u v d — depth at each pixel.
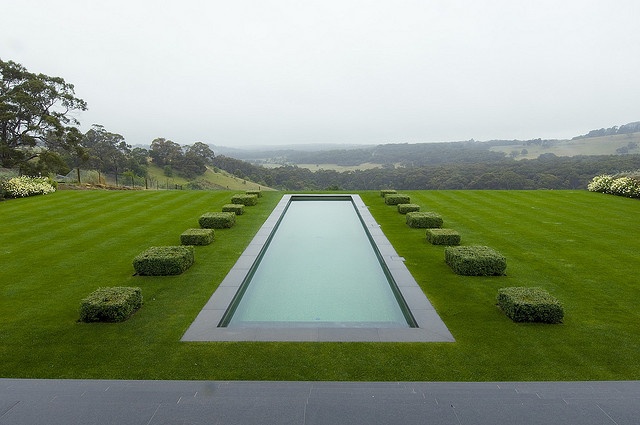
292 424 5.11
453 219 18.45
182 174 81.25
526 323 8.33
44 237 15.39
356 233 17.92
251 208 21.83
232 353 7.16
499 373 6.47
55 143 41.06
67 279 10.98
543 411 5.41
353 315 9.68
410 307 9.15
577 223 17.48
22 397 5.74
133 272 11.55
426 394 5.82
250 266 12.05
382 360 6.91
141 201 23.17
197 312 8.92
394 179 64.75
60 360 6.89
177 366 6.71
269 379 6.32
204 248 13.98
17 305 9.29
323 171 90.81
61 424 5.14
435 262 12.42
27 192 24.20
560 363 6.78
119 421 5.19
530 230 16.33
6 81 38.72
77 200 23.30
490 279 10.95
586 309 9.02
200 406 5.52
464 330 8.05
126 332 7.95
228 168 104.19
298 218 21.08
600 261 12.41
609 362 6.81
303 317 9.56
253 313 9.75
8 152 37.06
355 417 5.27
